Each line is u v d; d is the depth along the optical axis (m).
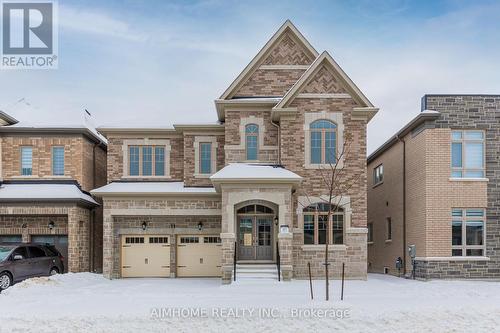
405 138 25.94
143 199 24.36
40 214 24.33
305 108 22.92
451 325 12.66
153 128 25.69
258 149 23.88
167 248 25.30
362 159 22.72
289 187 21.14
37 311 13.77
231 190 21.16
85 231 25.47
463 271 22.42
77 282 21.34
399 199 26.66
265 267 21.73
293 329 12.43
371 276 26.20
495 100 23.25
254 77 24.81
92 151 27.22
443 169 22.84
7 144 25.38
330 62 22.81
